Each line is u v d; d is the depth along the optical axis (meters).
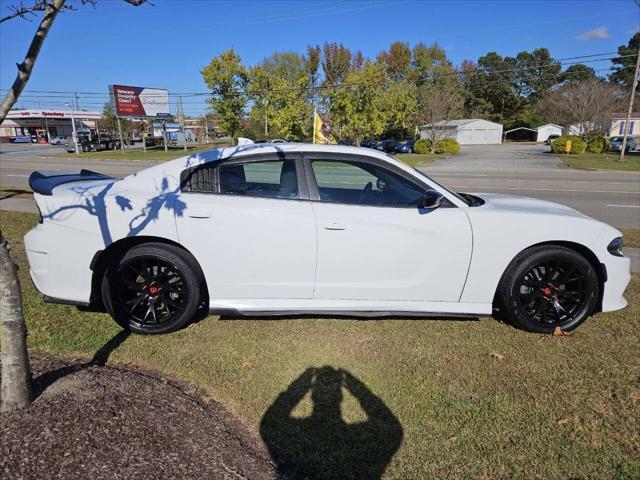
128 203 3.47
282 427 2.51
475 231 3.48
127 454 2.23
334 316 3.96
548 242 3.60
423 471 2.21
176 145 57.44
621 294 3.73
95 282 3.57
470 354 3.32
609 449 2.35
